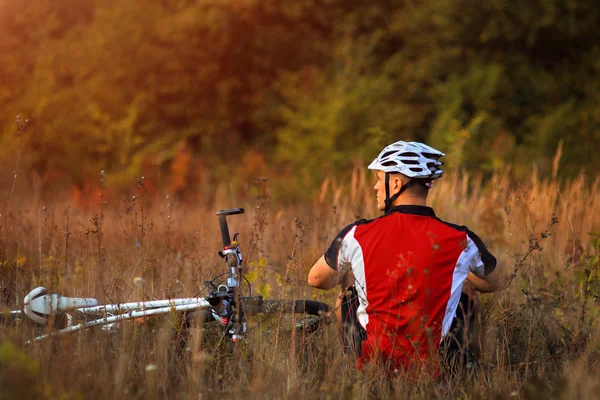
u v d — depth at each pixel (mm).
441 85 21844
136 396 3533
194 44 22844
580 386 3703
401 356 3803
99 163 18188
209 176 18469
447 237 3814
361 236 3938
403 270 3781
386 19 23828
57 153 18406
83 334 3982
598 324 4758
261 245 6336
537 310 4809
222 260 6238
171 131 22281
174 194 17203
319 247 6637
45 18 23859
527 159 17297
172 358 3979
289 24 24109
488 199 8719
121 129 18453
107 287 5062
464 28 22828
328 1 23547
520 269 5914
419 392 3719
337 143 17906
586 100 22312
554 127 19875
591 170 17484
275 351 4109
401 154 3953
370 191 8891
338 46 22688
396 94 21484
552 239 7395
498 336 4633
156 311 4348
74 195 13703
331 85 20406
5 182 10172
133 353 4031
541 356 4492
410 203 3959
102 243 6539
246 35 23375
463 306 4000
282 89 21828
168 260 6133
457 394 3775
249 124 24016
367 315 3965
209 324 4477
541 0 22422
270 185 17078
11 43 22547
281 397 3672
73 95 20656
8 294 5148
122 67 22203
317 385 3928
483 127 20016
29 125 18203
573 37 23047
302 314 4648
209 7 23047
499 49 23344
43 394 3178
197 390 3586
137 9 22734
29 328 4145
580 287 5602
